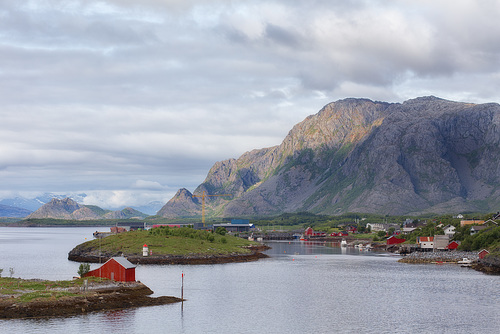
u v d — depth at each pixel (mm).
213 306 121500
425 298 134625
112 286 125938
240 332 99625
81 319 103562
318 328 103000
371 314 115375
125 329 98562
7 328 95625
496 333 99750
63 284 124188
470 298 134375
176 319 107562
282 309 120125
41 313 104000
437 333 99625
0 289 114438
